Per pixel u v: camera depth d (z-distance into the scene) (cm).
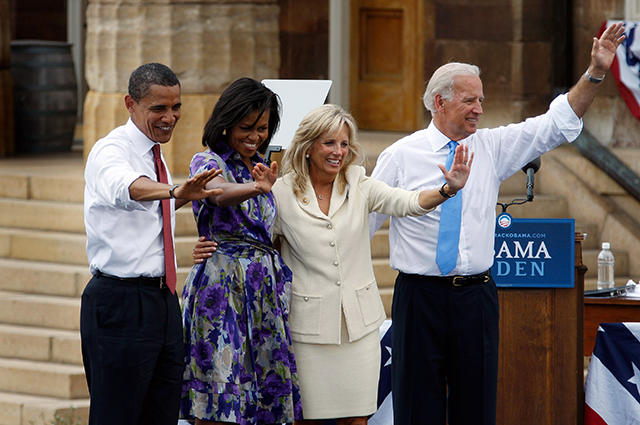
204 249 1295
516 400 1587
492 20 3077
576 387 1585
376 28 3684
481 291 1402
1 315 2472
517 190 2970
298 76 3712
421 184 1449
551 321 1578
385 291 2536
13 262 2616
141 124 1285
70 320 2395
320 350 1355
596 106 2961
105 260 1267
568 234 1553
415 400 1411
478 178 1420
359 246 1378
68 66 3703
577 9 3039
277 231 1375
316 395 1355
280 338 1309
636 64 2839
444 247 1379
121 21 2738
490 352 1402
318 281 1355
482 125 3130
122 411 1265
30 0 4491
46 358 2331
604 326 1625
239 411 1279
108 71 2772
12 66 3616
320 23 3684
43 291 2517
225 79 2775
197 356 1298
